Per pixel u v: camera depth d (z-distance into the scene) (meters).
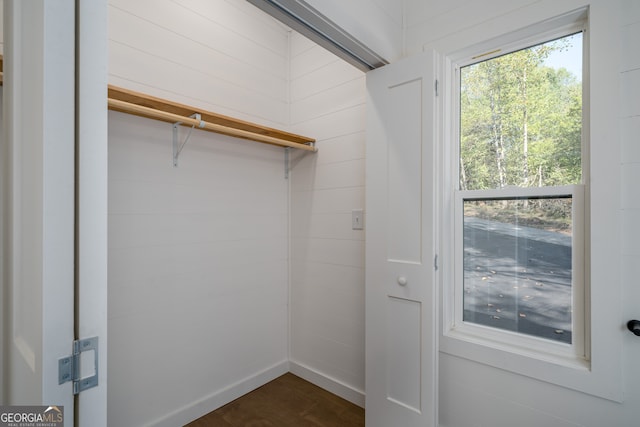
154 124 1.72
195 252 1.90
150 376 1.69
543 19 1.32
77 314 0.57
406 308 1.53
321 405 2.02
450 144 1.66
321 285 2.28
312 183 2.35
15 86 0.58
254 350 2.25
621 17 1.15
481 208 1.58
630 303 1.14
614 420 1.16
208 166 1.97
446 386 1.59
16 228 0.57
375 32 1.50
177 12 1.82
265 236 2.33
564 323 1.34
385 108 1.62
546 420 1.31
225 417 1.89
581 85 1.31
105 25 0.61
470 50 1.56
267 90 2.35
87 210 0.58
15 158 0.57
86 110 0.58
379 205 1.64
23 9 0.57
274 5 1.11
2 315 0.57
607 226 1.17
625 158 1.15
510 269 1.49
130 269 1.62
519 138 1.47
